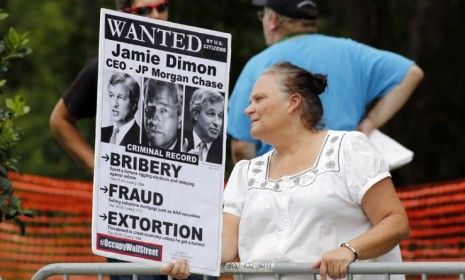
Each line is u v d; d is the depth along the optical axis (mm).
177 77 7375
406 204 14844
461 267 7035
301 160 7797
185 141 7387
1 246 15008
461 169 23562
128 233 7395
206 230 7406
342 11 25484
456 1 23797
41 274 7926
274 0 10867
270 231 7750
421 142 22922
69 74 27969
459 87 23500
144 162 7383
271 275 7547
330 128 10664
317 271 7395
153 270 7691
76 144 10586
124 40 7332
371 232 7457
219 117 7395
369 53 10969
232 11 25453
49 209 15102
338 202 7617
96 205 7363
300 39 10875
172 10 25422
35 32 27938
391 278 7551
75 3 28219
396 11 25031
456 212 14703
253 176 7926
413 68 11023
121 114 7352
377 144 10812
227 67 7387
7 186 8609
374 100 11844
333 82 10758
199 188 7402
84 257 15133
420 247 14828
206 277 7703
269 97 7875
